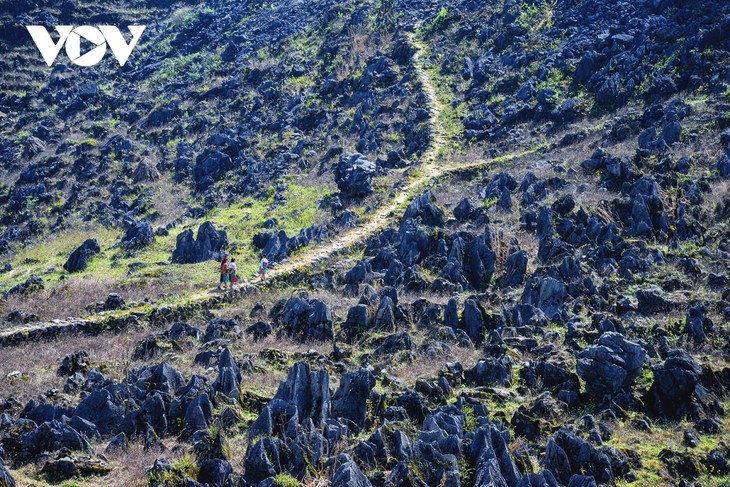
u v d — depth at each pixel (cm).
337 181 5406
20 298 4225
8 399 2675
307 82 7575
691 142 4550
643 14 6297
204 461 2027
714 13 5831
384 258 4031
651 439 2244
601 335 2602
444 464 1930
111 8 10819
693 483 1989
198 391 2444
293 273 4169
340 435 2116
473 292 3600
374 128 6312
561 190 4400
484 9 7619
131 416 2355
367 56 7556
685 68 5500
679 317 2977
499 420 2270
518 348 2869
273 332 3312
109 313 3794
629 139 4991
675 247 3550
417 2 8269
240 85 7962
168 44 9881
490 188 4678
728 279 3186
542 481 1852
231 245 4819
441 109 6331
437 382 2542
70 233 5950
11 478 1983
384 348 2936
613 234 3716
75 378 2853
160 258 4928
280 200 5631
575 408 2430
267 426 2183
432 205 4391
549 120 5775
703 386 2445
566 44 6494
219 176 6391
